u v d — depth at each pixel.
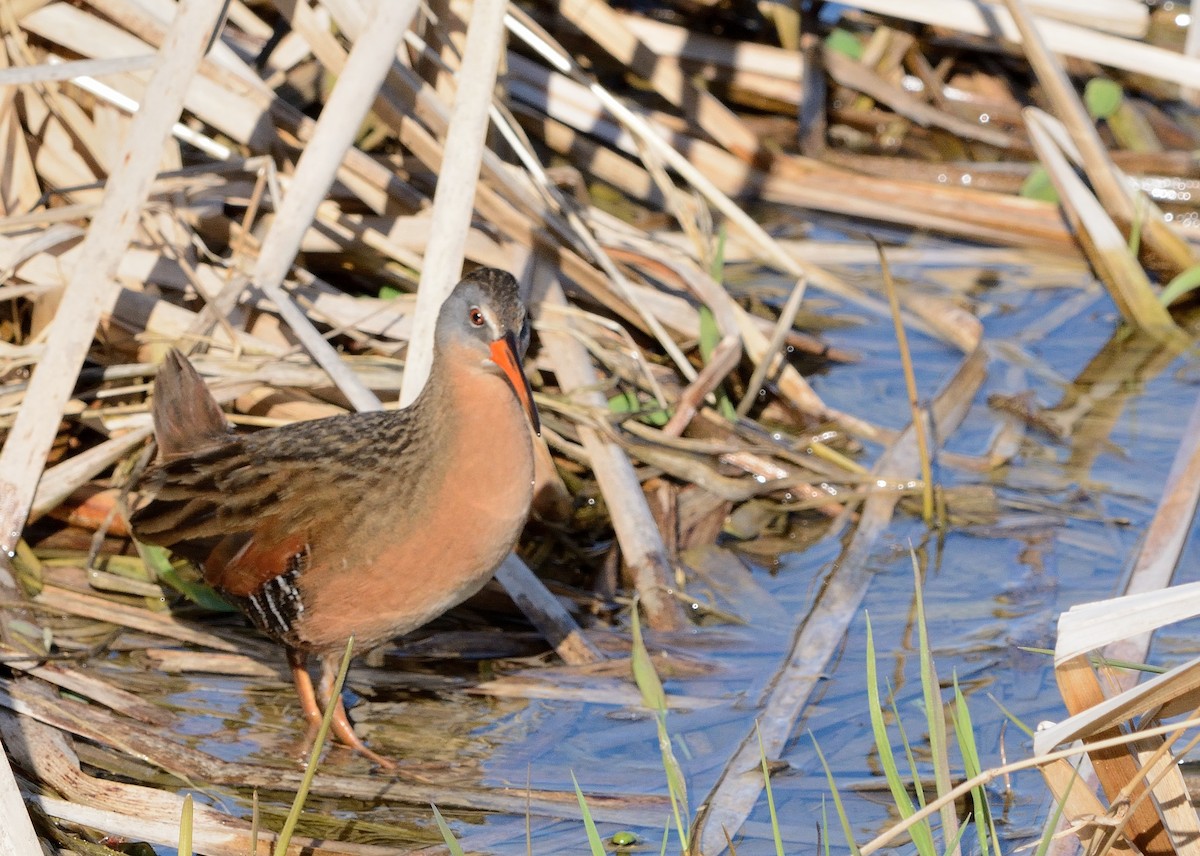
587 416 9.38
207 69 9.88
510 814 7.03
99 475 9.05
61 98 9.67
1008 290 12.38
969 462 10.13
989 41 14.14
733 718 7.78
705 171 12.83
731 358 10.07
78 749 7.25
